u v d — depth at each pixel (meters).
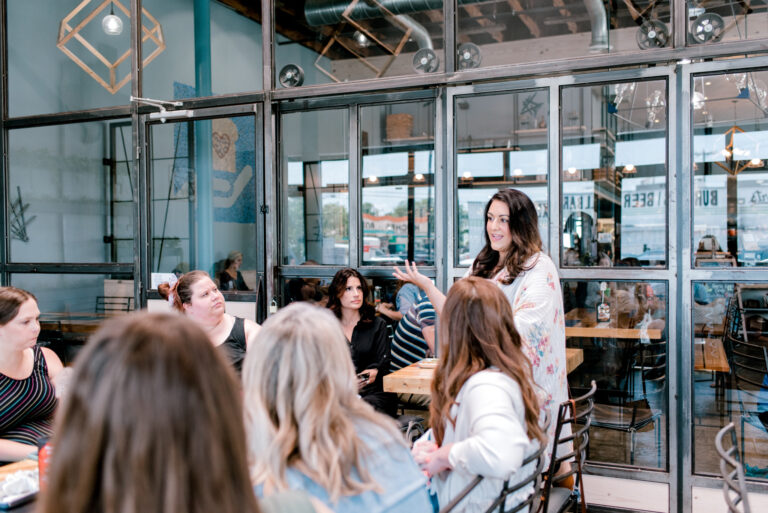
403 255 3.87
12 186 4.98
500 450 1.50
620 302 3.40
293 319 1.23
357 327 3.60
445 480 1.74
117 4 4.82
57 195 4.84
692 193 3.26
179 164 4.34
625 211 3.41
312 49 4.03
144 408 0.61
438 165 3.75
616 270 3.38
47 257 4.86
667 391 3.27
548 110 3.52
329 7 3.98
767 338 3.24
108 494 0.60
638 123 3.39
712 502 3.17
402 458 1.26
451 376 1.71
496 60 3.65
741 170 3.22
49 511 0.61
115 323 0.67
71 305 4.80
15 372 2.58
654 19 3.32
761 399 3.27
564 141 3.53
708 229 3.26
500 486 1.66
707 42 3.22
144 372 0.62
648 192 3.36
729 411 3.30
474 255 3.74
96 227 4.71
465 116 3.80
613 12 3.41
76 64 5.00
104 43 4.89
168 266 4.39
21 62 4.97
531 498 1.73
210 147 4.25
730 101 3.21
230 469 0.65
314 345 1.19
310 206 4.05
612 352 3.44
